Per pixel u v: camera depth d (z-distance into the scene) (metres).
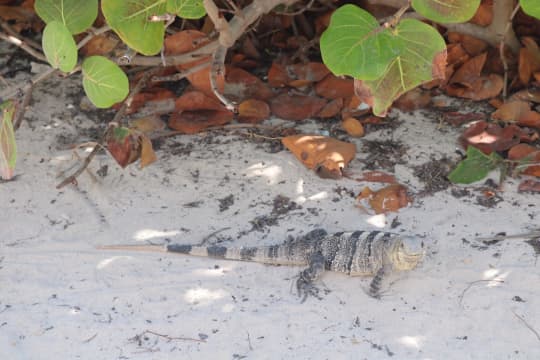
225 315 6.25
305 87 8.91
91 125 8.66
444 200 7.31
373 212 7.26
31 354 5.98
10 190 7.78
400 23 4.99
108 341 6.07
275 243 6.98
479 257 6.61
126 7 5.04
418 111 8.54
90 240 7.14
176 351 5.95
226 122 8.46
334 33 4.96
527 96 8.41
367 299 6.34
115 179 7.86
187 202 7.55
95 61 5.48
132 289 6.58
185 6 5.19
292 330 6.07
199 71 8.08
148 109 8.78
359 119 8.39
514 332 5.91
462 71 8.72
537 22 9.25
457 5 4.72
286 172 7.78
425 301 6.26
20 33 9.95
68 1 5.86
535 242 6.72
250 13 6.85
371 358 5.77
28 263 6.91
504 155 7.80
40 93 9.13
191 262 6.85
